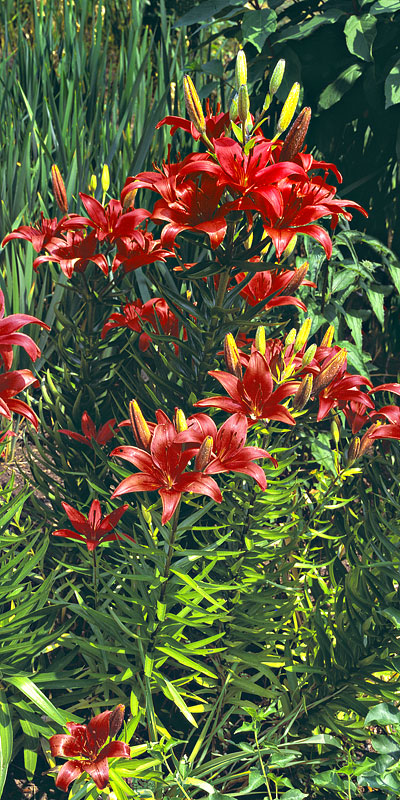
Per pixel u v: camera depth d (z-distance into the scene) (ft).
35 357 3.46
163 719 5.39
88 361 5.43
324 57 6.95
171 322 4.98
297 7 7.18
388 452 5.41
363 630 4.46
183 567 4.25
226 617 4.24
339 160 7.86
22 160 7.57
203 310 5.25
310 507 5.04
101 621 4.37
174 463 3.51
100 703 4.66
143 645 4.42
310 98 7.41
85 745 3.83
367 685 4.50
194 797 4.84
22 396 6.79
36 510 5.77
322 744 4.83
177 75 8.25
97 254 4.54
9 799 4.85
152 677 4.30
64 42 9.39
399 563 4.17
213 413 4.90
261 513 4.55
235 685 4.77
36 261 4.51
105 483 5.92
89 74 9.07
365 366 6.54
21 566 4.73
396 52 6.79
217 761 4.37
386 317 8.26
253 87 7.50
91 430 5.26
